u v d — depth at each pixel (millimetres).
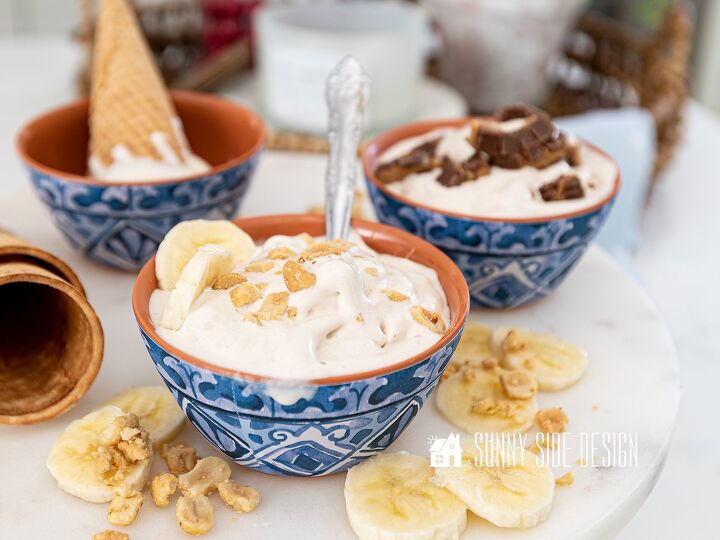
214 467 400
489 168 489
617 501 393
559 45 887
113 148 538
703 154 904
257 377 363
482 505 379
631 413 436
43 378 437
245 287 395
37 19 1311
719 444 582
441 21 880
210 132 594
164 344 377
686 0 1256
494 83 893
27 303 472
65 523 382
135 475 392
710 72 1278
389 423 389
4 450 414
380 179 501
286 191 607
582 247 490
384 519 375
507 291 492
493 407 430
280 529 382
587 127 711
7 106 894
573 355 461
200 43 960
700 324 670
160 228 508
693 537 517
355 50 729
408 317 399
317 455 387
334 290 391
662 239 761
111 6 565
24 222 567
